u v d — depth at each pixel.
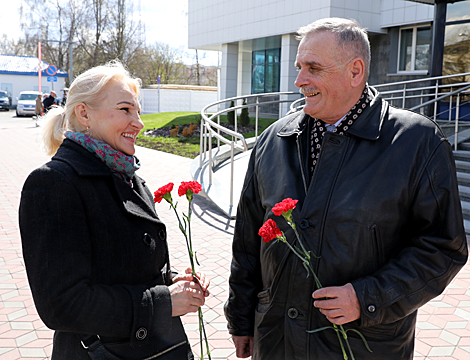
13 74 40.56
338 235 1.59
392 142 1.61
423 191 1.57
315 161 1.75
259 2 17.36
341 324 1.52
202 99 30.59
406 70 14.70
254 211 1.99
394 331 1.61
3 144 14.26
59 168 1.43
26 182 1.40
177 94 30.05
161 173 9.61
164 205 7.01
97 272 1.47
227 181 7.51
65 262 1.36
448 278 1.56
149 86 31.27
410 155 1.58
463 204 5.83
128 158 1.60
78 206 1.43
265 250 1.80
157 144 14.62
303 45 1.64
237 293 2.02
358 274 1.58
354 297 1.50
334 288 1.52
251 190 1.99
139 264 1.54
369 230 1.56
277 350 1.76
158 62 43.69
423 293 1.53
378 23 14.81
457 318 3.54
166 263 1.74
